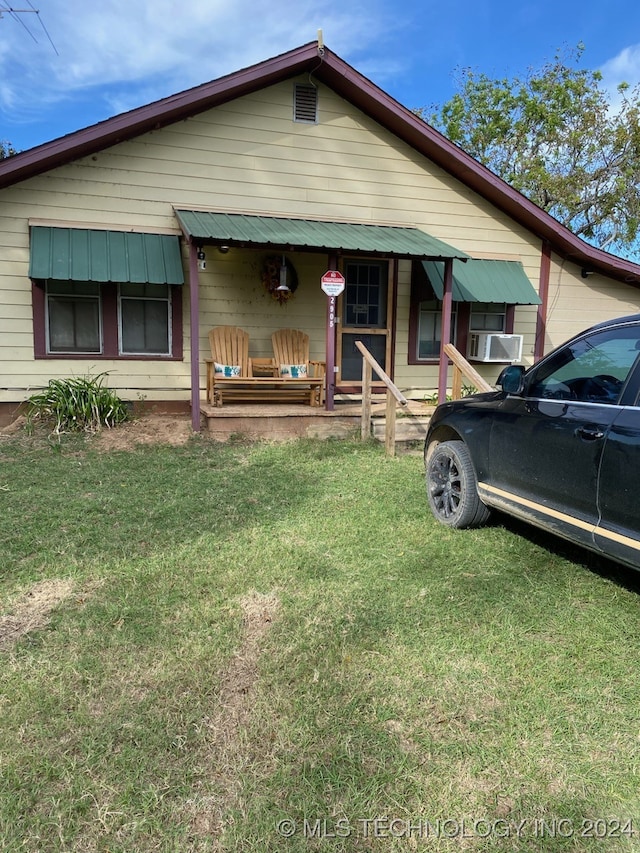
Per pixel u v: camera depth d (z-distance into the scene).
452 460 4.77
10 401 8.33
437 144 9.45
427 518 4.94
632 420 3.13
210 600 3.44
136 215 8.54
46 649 2.92
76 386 8.12
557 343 11.35
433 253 8.29
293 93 9.17
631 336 3.41
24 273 8.20
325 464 6.75
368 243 8.23
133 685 2.66
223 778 2.17
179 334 8.98
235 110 8.88
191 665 2.80
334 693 2.62
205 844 1.91
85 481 5.86
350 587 3.64
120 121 7.90
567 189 20.98
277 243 7.56
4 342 8.23
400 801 2.08
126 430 7.97
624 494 3.11
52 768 2.18
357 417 8.51
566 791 2.14
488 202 10.52
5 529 4.49
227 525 4.70
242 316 9.37
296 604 3.41
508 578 3.81
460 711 2.53
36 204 8.11
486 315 10.91
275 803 2.06
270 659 2.86
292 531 4.59
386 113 9.30
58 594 3.50
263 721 2.44
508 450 4.10
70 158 8.16
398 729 2.43
